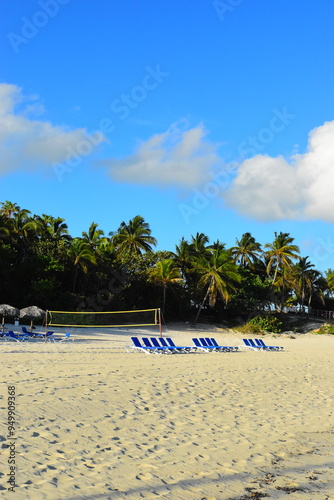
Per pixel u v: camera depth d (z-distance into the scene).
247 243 70.44
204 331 49.06
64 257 48.25
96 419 9.08
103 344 28.94
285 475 7.04
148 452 7.54
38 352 21.58
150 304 52.47
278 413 11.13
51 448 7.22
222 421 9.92
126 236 61.34
